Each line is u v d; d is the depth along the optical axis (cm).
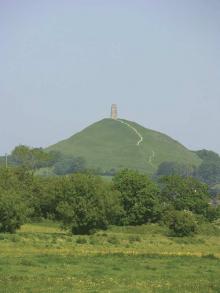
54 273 12044
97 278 11612
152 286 10806
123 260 15412
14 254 15950
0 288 9700
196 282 11644
